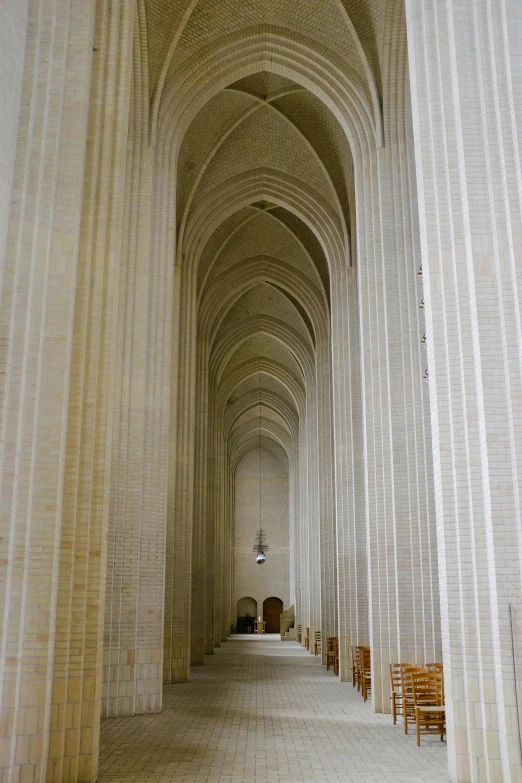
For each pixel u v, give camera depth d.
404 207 16.19
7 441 8.64
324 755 10.18
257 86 21.11
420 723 11.19
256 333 33.88
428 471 14.62
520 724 8.30
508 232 9.51
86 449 9.44
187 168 22.30
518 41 9.95
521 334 9.15
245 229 27.72
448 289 9.87
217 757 10.02
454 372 9.63
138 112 16.52
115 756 10.09
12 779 7.95
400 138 16.66
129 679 13.86
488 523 8.95
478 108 10.09
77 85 9.93
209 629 30.80
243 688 18.28
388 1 16.41
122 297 15.47
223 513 40.66
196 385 27.92
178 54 17.73
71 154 9.71
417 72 10.73
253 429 49.03
